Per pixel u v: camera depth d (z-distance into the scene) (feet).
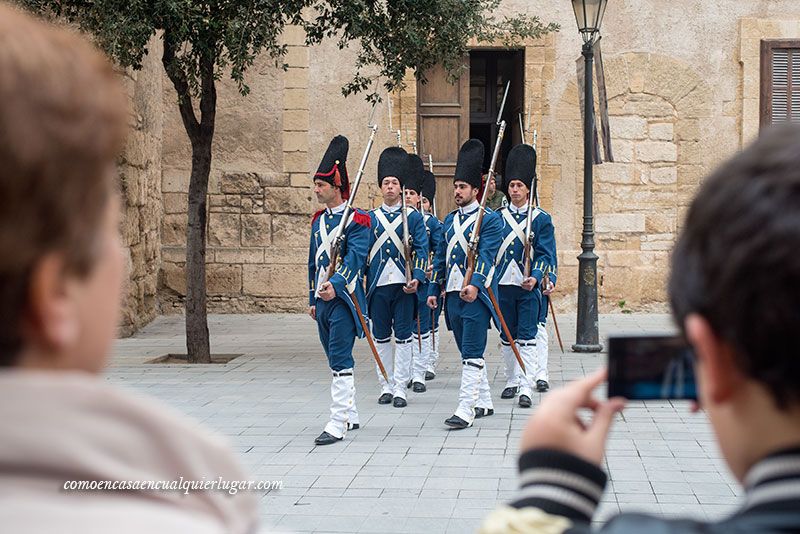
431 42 38.47
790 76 52.21
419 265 29.94
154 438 2.81
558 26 46.62
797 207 2.96
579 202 52.60
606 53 52.44
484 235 26.50
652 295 52.29
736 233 3.03
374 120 52.54
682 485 20.10
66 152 2.71
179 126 52.60
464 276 26.55
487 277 25.99
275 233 52.60
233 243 52.65
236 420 26.48
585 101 40.29
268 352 39.73
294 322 49.52
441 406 28.96
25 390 2.62
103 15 33.12
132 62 34.22
